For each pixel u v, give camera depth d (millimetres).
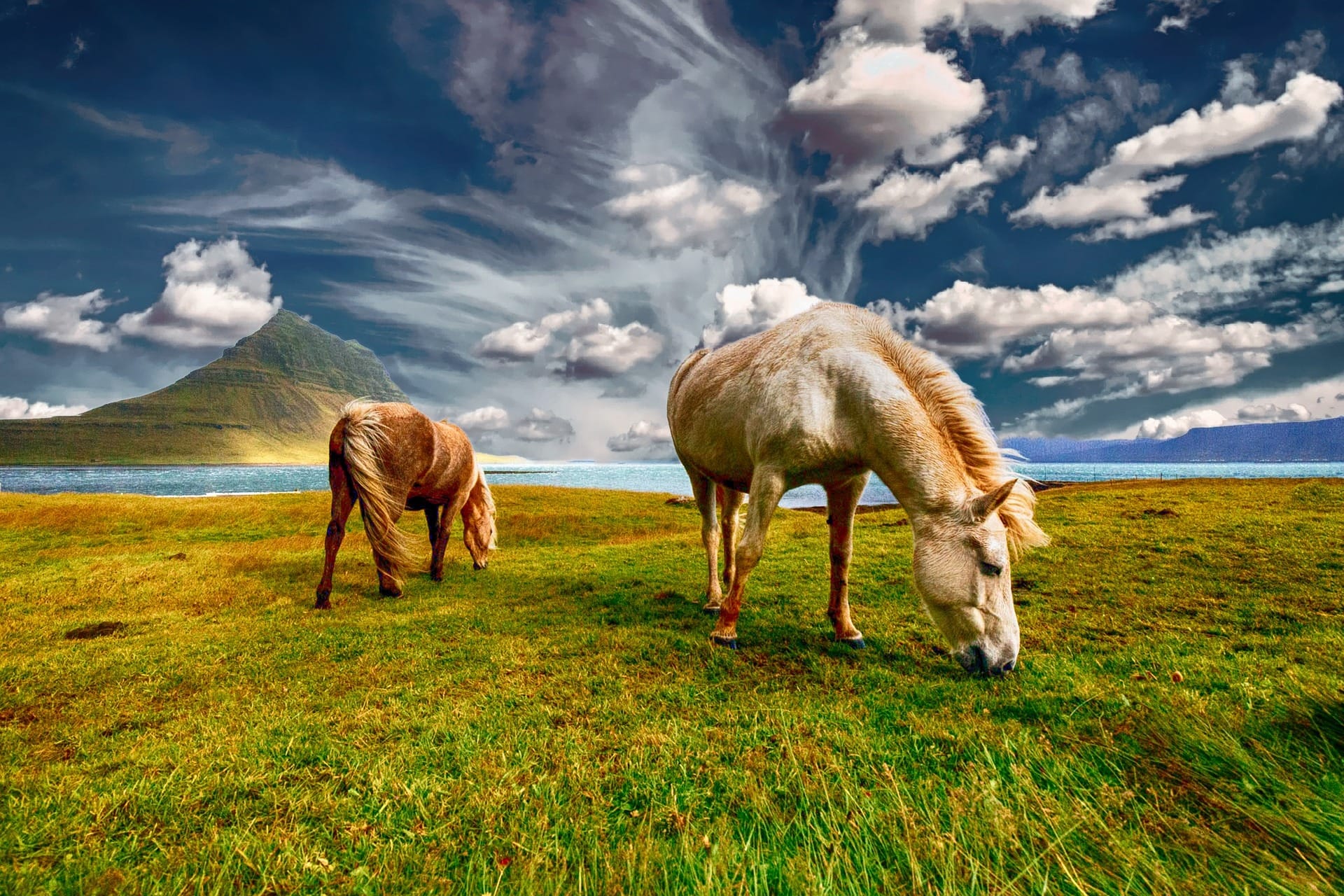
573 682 4344
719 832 2234
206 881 2104
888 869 1965
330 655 5359
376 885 2053
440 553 9758
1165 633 5254
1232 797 2215
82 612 7344
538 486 36562
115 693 4434
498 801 2590
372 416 7801
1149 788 2389
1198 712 2959
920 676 4402
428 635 5988
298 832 2410
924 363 4922
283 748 3285
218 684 4625
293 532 20844
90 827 2480
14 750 3420
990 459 4496
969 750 2957
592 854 2131
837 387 4895
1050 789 2432
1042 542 4348
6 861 2234
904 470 4531
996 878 1809
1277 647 4664
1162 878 1723
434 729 3475
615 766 2959
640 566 10641
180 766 3047
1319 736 2604
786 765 2861
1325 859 1744
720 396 5898
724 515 6965
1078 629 5484
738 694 4039
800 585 8008
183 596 8180
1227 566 7723
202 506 26312
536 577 9844
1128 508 13758
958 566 4227
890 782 2584
